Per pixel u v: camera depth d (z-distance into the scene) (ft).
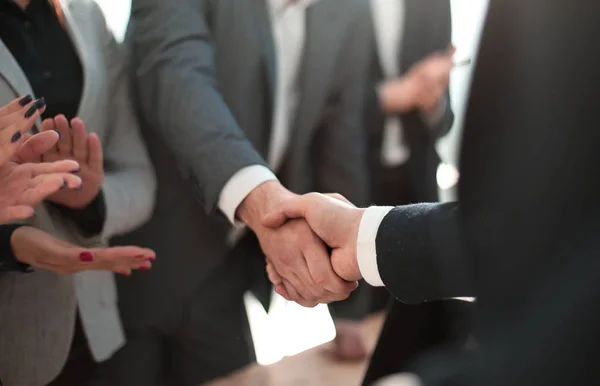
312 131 4.84
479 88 2.19
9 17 3.30
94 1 3.74
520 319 2.06
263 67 4.35
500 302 2.12
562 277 2.00
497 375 2.07
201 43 4.09
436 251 2.67
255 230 3.66
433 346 3.01
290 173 4.92
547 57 2.03
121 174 3.80
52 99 3.37
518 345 2.04
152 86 3.98
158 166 4.36
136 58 4.10
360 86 5.14
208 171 3.73
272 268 3.63
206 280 4.61
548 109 2.03
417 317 3.12
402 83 5.65
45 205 3.33
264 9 4.34
